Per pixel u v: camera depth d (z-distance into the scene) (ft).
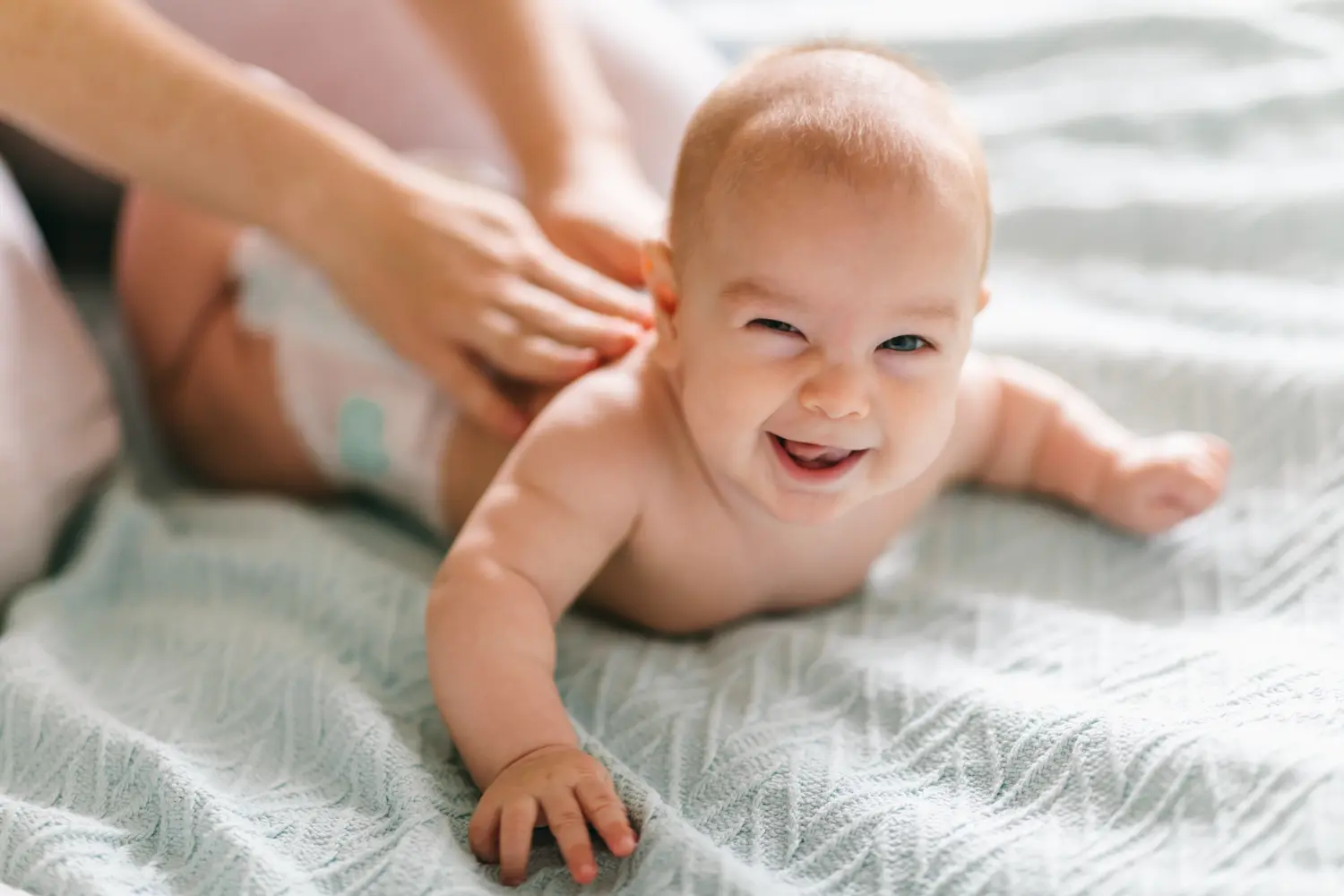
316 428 3.25
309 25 3.89
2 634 2.93
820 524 2.65
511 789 2.25
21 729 2.49
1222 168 4.13
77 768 2.39
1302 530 2.95
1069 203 3.98
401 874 2.16
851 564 2.92
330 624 2.85
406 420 3.11
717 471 2.69
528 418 2.94
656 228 3.14
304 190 3.04
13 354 3.02
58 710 2.50
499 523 2.61
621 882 2.18
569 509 2.63
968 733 2.42
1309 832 2.10
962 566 3.09
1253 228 3.80
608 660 2.72
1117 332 3.53
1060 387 3.26
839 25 4.98
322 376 3.21
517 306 2.91
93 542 3.10
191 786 2.31
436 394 3.10
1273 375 3.25
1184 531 3.08
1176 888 2.05
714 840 2.27
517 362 2.86
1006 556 3.09
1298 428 3.17
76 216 4.48
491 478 3.02
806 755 2.40
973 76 4.80
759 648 2.72
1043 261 3.93
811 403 2.32
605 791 2.25
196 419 3.44
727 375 2.41
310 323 3.22
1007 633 2.77
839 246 2.28
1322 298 3.58
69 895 2.13
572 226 3.17
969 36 4.85
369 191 3.04
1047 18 4.88
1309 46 4.56
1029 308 3.72
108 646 2.87
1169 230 3.88
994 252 3.97
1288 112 4.27
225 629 2.83
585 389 2.75
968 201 2.37
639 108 3.88
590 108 3.50
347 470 3.28
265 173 3.06
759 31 4.93
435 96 3.96
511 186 3.56
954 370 2.45
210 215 3.22
